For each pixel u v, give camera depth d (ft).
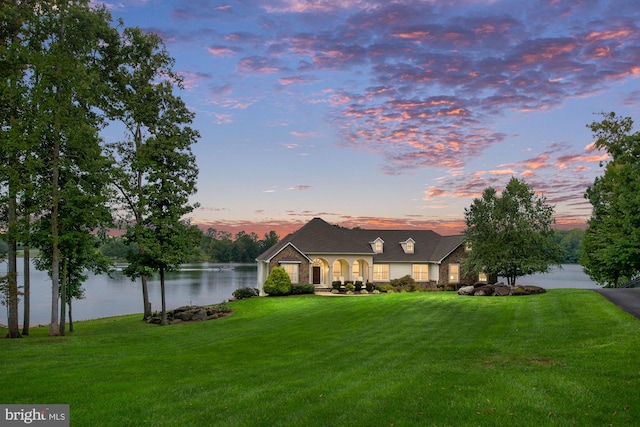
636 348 40.96
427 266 158.81
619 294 77.97
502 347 47.62
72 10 80.33
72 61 78.23
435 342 52.90
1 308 160.66
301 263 141.38
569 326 55.21
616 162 126.31
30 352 59.26
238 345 59.98
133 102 103.96
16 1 81.71
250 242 595.88
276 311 99.14
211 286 240.94
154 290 219.41
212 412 30.55
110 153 104.53
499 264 114.11
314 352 51.62
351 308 86.63
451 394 31.71
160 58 109.91
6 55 73.46
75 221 81.15
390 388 34.12
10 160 76.43
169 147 99.19
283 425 27.76
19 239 75.00
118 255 416.46
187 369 45.14
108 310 156.04
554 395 30.19
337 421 27.94
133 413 30.81
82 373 44.11
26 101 73.92
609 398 28.96
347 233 166.81
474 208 120.57
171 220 97.76
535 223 116.37
